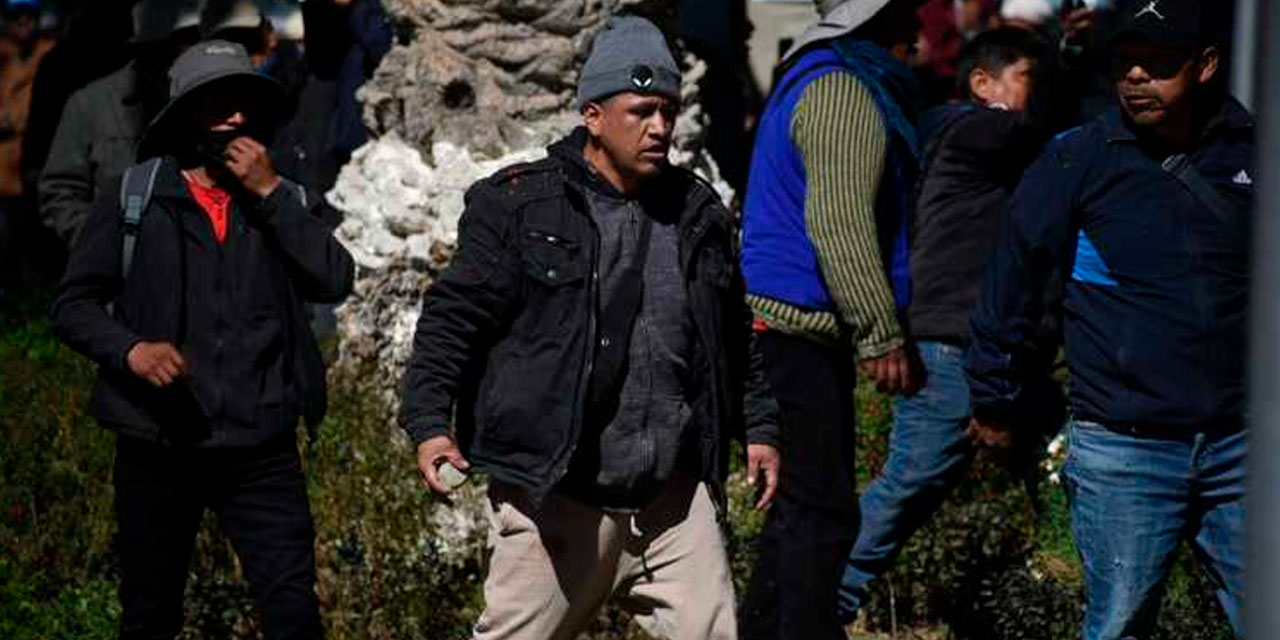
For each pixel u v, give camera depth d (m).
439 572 16.45
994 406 13.03
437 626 16.38
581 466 11.69
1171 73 12.19
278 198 13.16
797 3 25.75
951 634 16.92
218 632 16.05
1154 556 12.58
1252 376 5.92
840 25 13.59
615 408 11.66
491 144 18.22
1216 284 12.33
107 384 13.12
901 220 13.67
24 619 16.75
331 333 20.19
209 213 13.19
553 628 11.98
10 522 17.80
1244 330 12.37
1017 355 12.92
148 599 13.31
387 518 16.59
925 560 17.03
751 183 13.83
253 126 13.27
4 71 28.80
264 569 13.24
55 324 13.05
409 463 16.91
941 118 15.32
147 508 13.18
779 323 13.55
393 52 18.64
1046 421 13.40
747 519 17.73
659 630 12.09
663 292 11.70
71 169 18.36
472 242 11.61
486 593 12.07
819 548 13.62
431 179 18.19
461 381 11.70
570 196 11.61
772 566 13.97
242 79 13.10
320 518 16.64
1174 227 12.34
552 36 18.28
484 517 16.80
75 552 17.62
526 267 11.52
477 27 18.33
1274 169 5.88
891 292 13.27
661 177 11.85
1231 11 12.57
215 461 13.16
